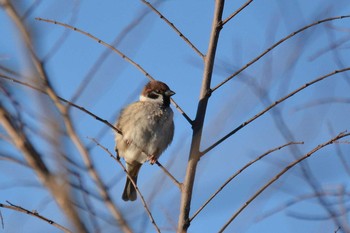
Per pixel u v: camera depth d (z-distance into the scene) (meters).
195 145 6.66
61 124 4.42
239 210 5.94
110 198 4.94
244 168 6.03
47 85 4.98
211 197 6.02
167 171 6.45
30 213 5.09
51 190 4.12
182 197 6.36
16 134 4.33
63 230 5.00
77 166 4.49
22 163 4.77
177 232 6.18
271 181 5.98
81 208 4.17
